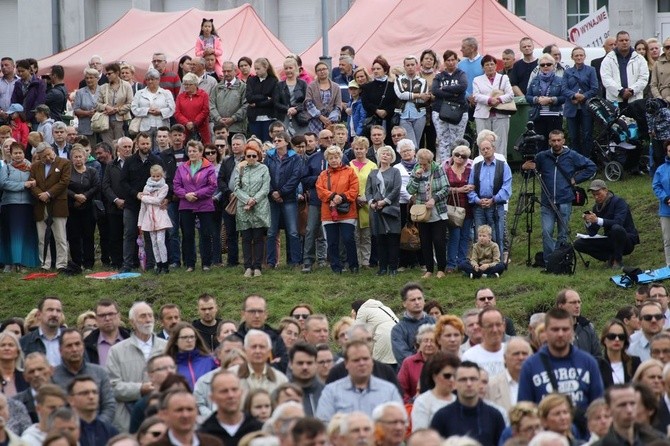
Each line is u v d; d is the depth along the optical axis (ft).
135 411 90.53
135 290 145.18
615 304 133.69
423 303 109.40
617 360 99.76
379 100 161.27
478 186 142.92
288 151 148.97
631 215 150.41
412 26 204.44
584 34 205.77
